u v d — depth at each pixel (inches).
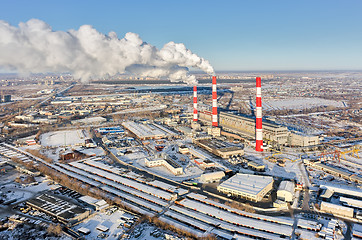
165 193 5974.4
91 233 4645.7
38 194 6117.1
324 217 5078.7
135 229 4746.6
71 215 5073.8
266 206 5502.0
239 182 6387.8
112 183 6673.2
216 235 4532.5
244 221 4896.7
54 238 4473.4
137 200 5762.8
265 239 4439.0
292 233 4574.3
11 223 4921.3
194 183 6643.7
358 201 5467.5
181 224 4857.3
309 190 6220.5
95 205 5521.7
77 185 6451.8
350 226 4776.1
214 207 5457.7
